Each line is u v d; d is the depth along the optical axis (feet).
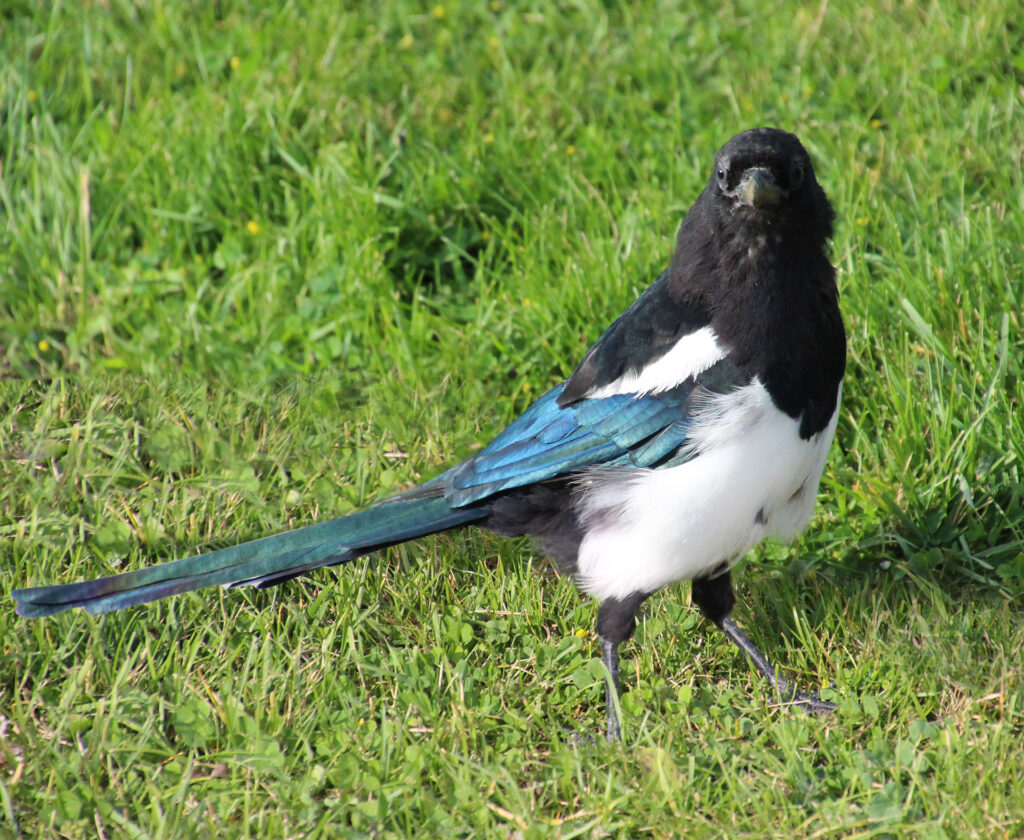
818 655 26.84
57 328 36.86
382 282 37.14
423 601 28.14
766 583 29.19
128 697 24.81
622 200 39.83
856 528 30.27
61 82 44.32
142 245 39.99
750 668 27.12
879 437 31.14
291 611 27.25
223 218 39.24
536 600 28.19
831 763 23.82
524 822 22.34
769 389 23.80
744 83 44.65
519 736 24.63
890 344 32.89
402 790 23.08
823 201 24.06
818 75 44.75
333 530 26.18
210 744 24.34
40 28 47.73
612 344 25.53
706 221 24.30
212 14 48.21
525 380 34.63
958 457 30.12
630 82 45.44
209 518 30.14
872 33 45.96
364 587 28.22
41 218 39.22
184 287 37.93
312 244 38.96
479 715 25.03
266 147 40.78
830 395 24.47
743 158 23.45
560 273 36.81
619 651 27.63
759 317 23.77
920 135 40.75
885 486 29.96
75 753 23.49
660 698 25.71
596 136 41.63
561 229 38.06
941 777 22.74
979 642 26.53
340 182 39.19
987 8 45.44
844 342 24.72
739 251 23.77
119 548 29.12
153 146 40.68
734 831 21.97
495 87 45.01
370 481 31.86
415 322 35.99
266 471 32.42
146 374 35.06
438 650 26.30
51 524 29.37
